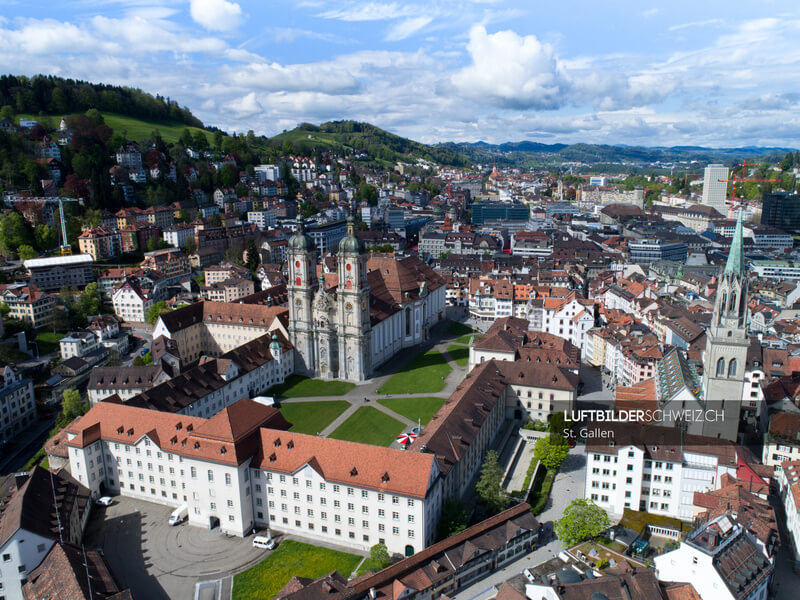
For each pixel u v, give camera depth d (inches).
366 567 4082.2
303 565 4146.2
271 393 7180.1
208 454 4471.0
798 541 4276.6
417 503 4060.0
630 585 3348.9
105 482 5108.3
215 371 6476.4
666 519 4665.4
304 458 4416.8
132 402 5418.3
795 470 4766.2
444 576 3836.1
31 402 7190.0
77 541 4379.9
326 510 4384.8
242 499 4461.1
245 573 4079.7
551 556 4313.5
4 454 6407.5
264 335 7495.1
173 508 4864.7
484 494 4717.0
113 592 3543.3
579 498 4734.3
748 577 3472.0
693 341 7239.2
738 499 4224.9
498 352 6776.6
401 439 5708.7
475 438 5162.4
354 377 7588.6
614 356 7746.1
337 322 7534.5
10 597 3804.1
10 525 3826.3
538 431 6151.6
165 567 4153.5
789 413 5472.4
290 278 7647.6
